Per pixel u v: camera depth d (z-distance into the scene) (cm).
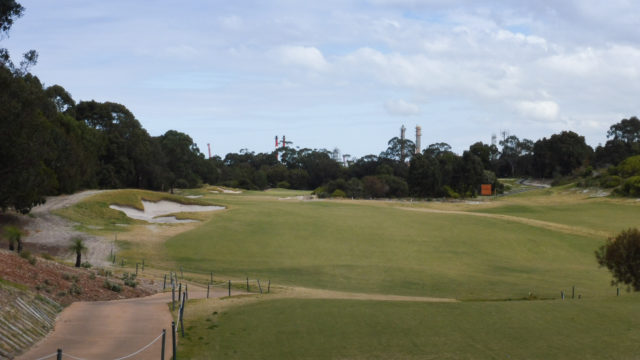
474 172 13625
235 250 5156
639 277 3184
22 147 3662
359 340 1730
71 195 7406
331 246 5447
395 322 1989
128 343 1606
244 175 18975
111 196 7212
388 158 19912
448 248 5488
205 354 1556
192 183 15750
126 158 11438
